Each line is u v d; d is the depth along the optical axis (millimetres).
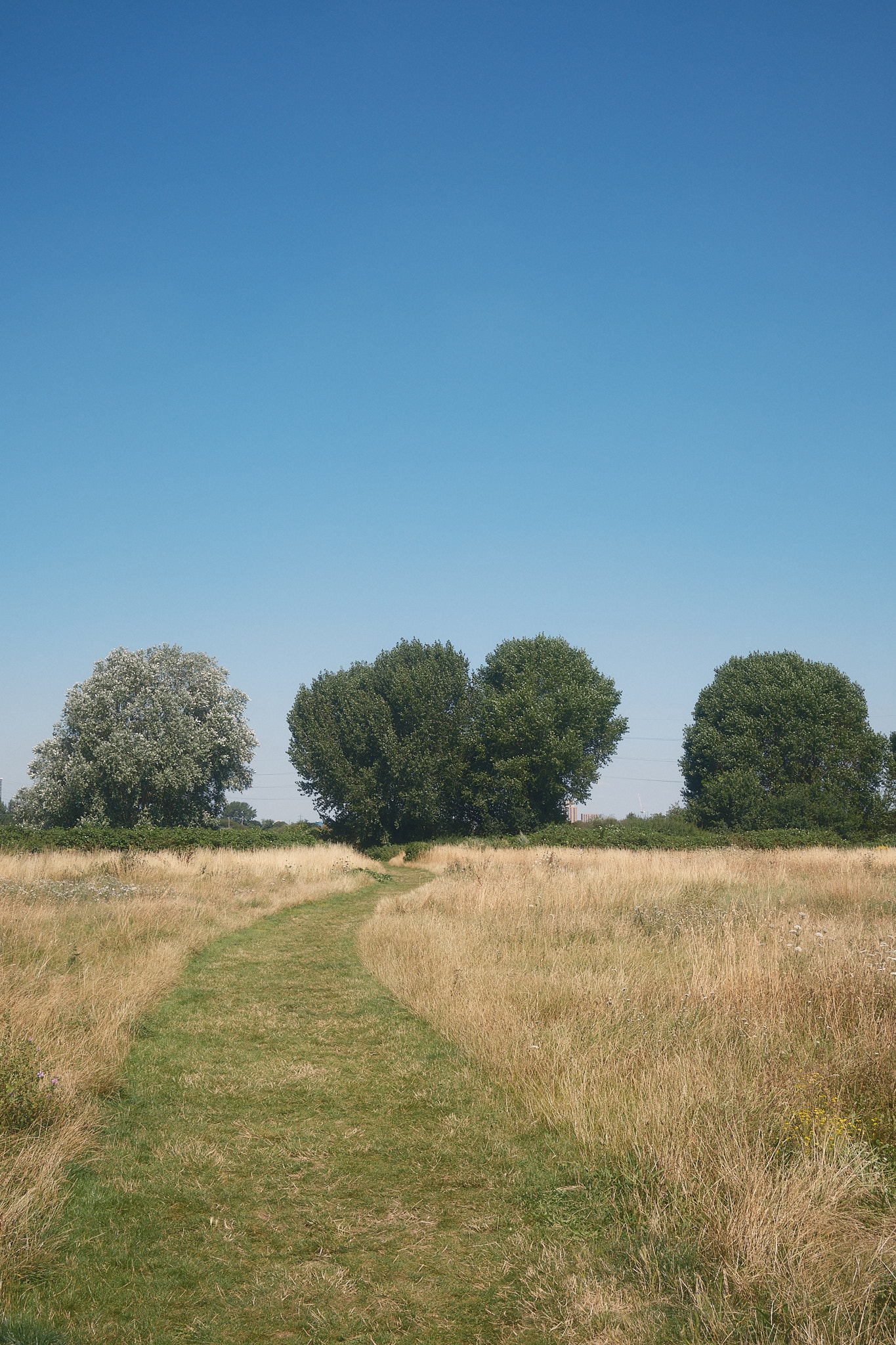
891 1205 4195
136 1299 3701
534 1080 6176
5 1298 3602
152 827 31000
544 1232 4238
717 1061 5988
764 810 43438
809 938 9555
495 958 10289
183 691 47656
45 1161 4723
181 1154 5242
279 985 10133
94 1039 6988
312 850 31031
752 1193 4113
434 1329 3480
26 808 45656
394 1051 7371
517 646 49781
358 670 51281
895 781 44156
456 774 47312
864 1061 5754
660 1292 3637
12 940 10469
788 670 47406
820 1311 3385
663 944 10688
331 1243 4195
